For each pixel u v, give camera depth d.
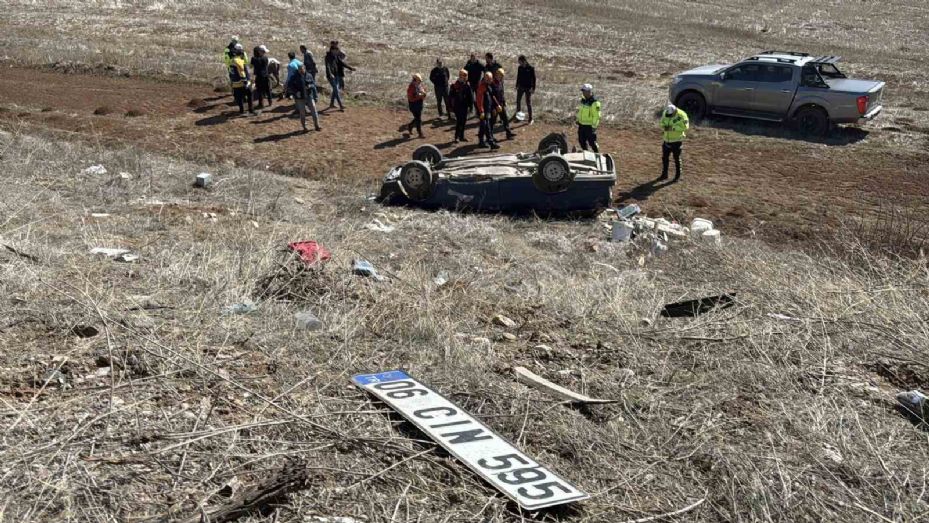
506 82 27.50
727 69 22.11
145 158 16.45
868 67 33.56
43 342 5.70
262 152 18.62
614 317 7.94
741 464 5.09
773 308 8.37
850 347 7.30
